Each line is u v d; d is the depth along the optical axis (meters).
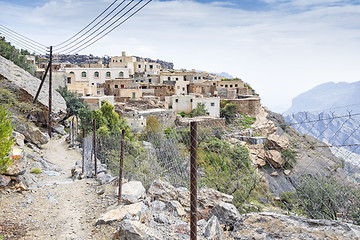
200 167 12.91
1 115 10.23
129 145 19.80
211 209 9.82
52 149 22.36
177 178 15.21
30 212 9.41
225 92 62.97
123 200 9.91
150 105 47.81
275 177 15.79
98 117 28.84
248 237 6.23
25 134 20.77
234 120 47.62
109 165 18.02
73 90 48.88
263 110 60.28
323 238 5.45
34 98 25.62
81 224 8.76
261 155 23.34
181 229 8.35
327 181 8.75
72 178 14.38
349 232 5.43
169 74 69.00
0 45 37.00
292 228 6.01
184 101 51.97
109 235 7.83
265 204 12.88
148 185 13.99
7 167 10.29
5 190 10.62
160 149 19.16
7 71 27.89
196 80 69.69
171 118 43.47
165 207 9.95
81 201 10.80
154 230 8.09
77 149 23.16
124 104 46.31
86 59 161.62
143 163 16.98
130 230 7.12
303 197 10.07
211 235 7.79
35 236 7.89
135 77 72.50
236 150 13.74
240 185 14.49
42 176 14.65
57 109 28.42
